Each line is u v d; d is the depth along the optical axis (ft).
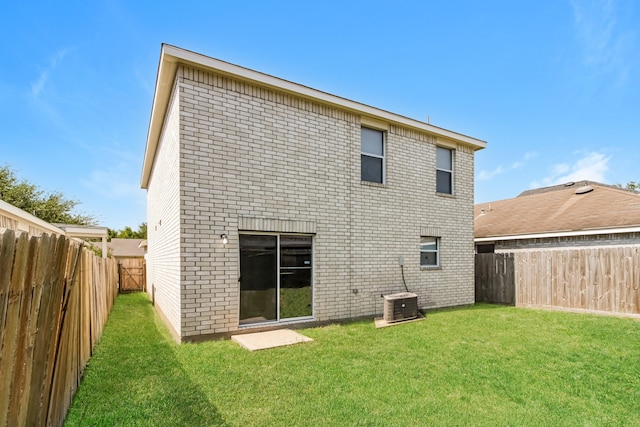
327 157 26.76
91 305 18.10
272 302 23.94
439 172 35.14
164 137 28.45
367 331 23.35
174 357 17.40
